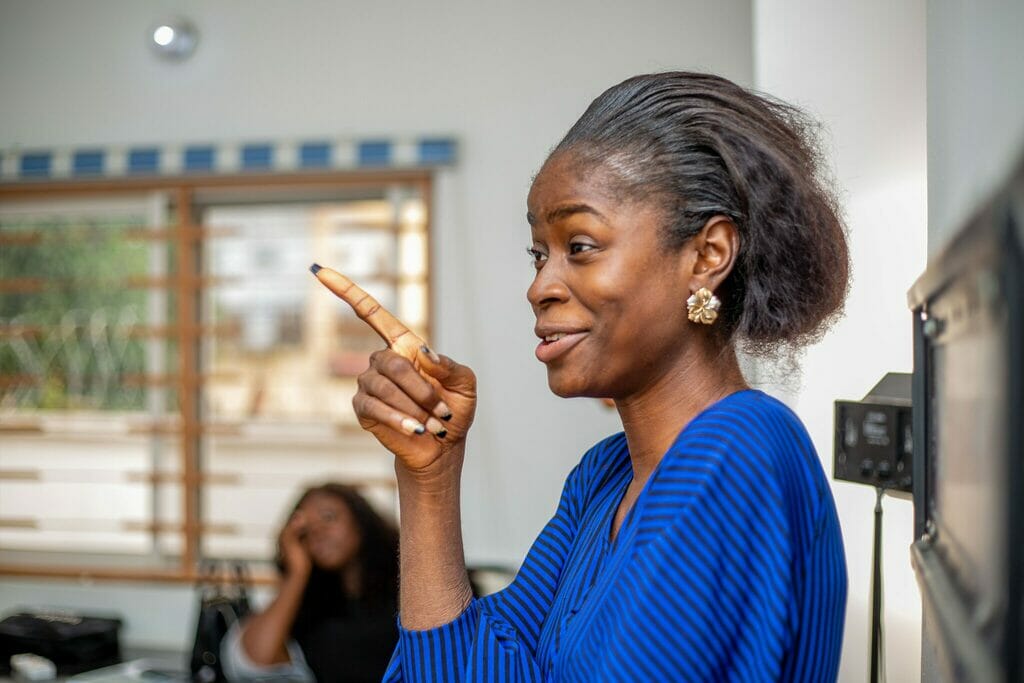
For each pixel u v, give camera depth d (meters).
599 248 0.80
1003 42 0.90
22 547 4.31
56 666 3.58
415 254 4.11
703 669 0.71
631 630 0.72
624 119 0.82
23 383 4.31
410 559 0.89
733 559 0.71
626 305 0.80
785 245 0.80
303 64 4.11
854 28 1.74
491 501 4.00
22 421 4.31
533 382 3.98
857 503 1.71
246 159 4.07
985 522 0.74
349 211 4.17
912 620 1.60
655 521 0.74
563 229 0.82
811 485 0.75
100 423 4.28
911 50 1.71
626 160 0.80
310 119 4.10
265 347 4.21
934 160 1.14
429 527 0.89
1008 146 0.87
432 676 0.86
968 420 0.81
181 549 4.21
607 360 0.81
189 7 4.18
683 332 0.82
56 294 4.31
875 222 1.69
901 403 1.38
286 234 4.20
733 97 0.82
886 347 1.67
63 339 4.31
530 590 0.94
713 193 0.80
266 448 4.19
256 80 4.14
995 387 0.70
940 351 0.97
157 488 4.23
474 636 0.87
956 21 1.04
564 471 3.96
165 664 3.67
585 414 3.97
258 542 4.17
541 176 0.84
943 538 0.95
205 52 4.17
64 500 4.29
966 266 0.78
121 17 4.22
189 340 4.20
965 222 0.76
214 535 4.20
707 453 0.74
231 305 4.23
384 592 3.09
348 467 4.14
